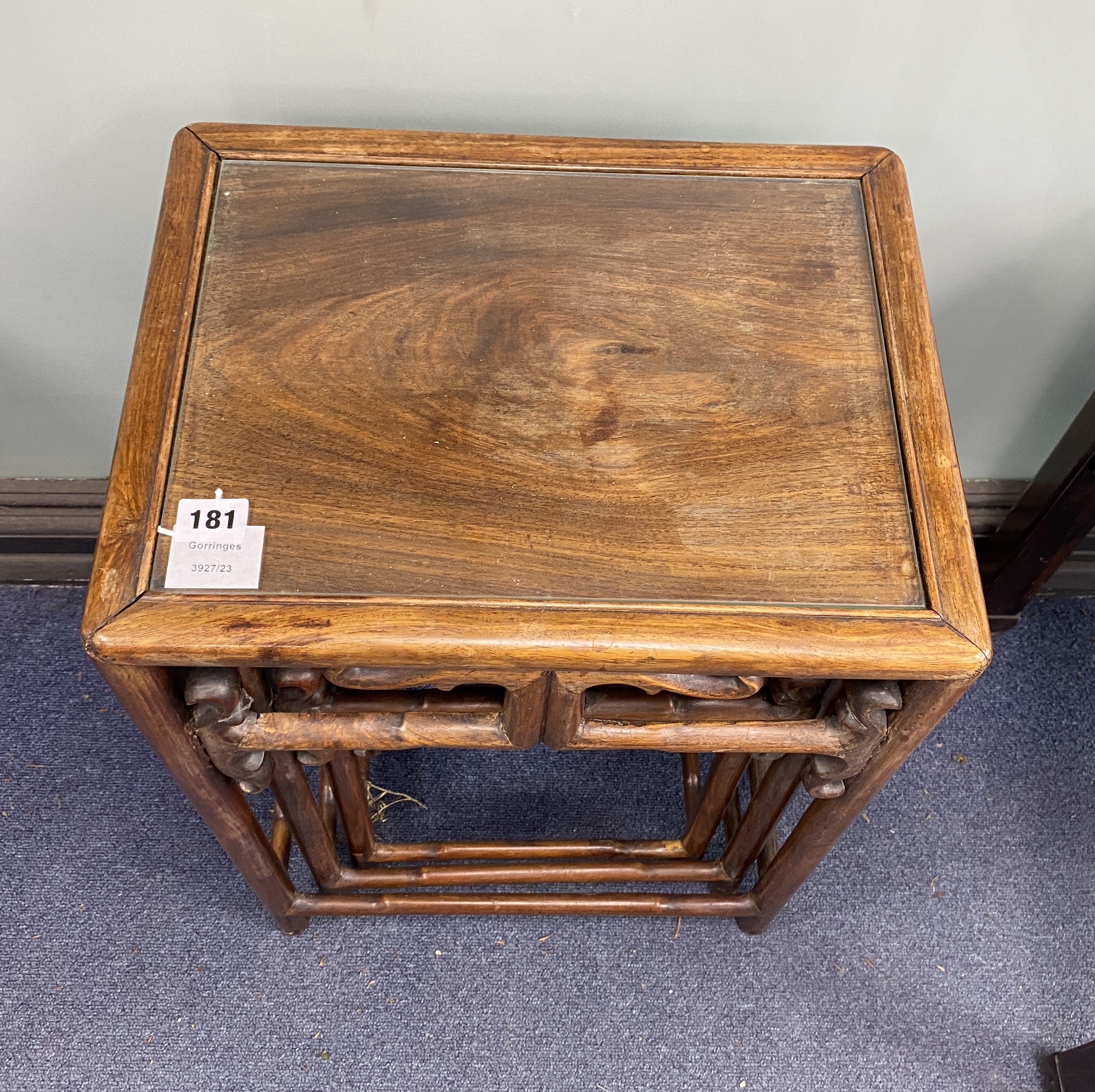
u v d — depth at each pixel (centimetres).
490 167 80
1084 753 125
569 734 71
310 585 63
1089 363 113
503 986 109
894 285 76
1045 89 86
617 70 84
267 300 73
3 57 80
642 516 66
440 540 65
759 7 79
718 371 72
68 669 125
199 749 71
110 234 96
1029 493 116
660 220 79
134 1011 106
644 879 106
